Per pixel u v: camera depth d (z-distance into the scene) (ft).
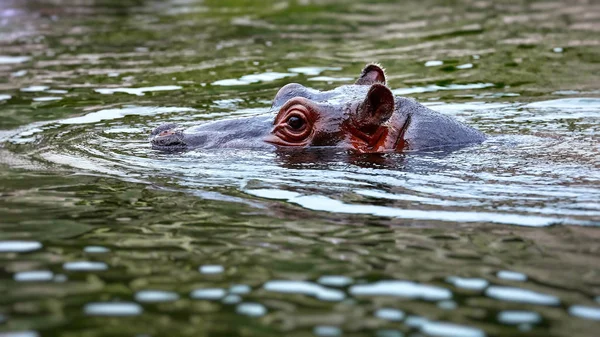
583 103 154.61
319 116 121.90
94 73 188.55
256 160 116.98
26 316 68.08
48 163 118.73
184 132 126.93
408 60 198.80
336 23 252.83
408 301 70.85
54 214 95.50
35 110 155.84
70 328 65.82
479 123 138.92
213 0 306.14
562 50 205.16
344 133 121.19
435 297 71.61
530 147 120.67
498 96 162.71
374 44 219.20
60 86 176.14
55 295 72.54
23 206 98.48
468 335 64.23
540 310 68.69
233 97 163.84
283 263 79.92
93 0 306.14
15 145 130.21
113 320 67.41
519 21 246.68
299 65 193.88
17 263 80.12
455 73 184.75
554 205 95.45
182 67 193.88
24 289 73.92
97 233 88.94
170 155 120.88
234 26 249.34
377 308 69.46
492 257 80.59
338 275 76.74
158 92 169.89
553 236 85.81
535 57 198.18
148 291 73.41
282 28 245.65
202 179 109.19
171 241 86.33
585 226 88.48
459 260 79.92
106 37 233.14
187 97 164.76
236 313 68.74
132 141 130.31
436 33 232.32
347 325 66.23
